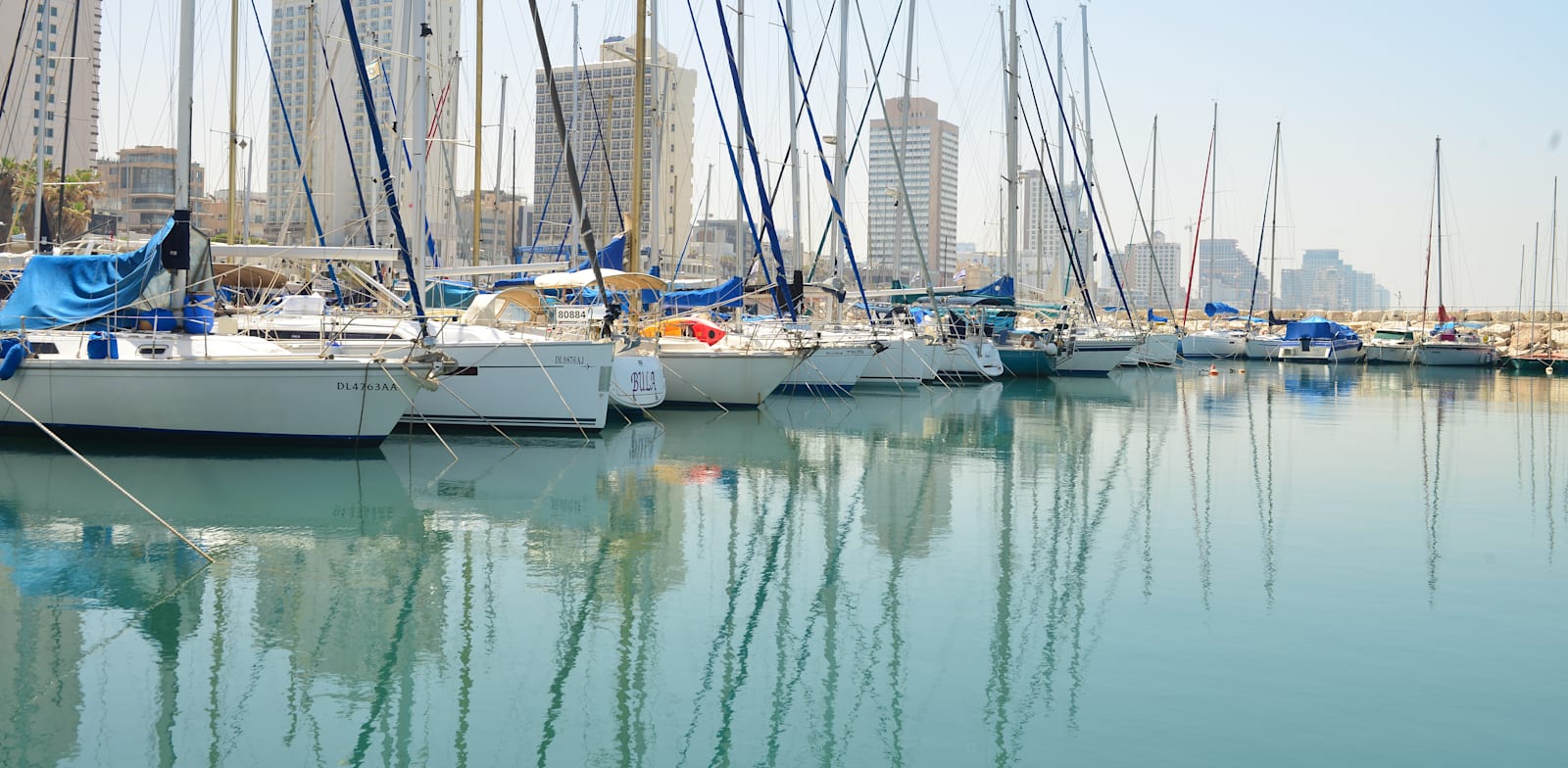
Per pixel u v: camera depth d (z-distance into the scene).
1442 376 46.59
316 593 10.18
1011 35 38.75
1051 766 6.75
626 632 9.27
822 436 21.91
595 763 6.78
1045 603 10.18
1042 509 14.67
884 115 32.75
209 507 13.45
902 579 11.02
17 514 12.91
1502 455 20.77
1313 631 9.38
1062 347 40.25
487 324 21.16
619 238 23.94
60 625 9.14
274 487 14.68
